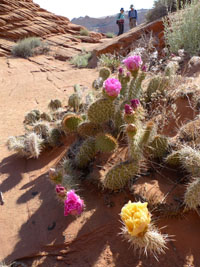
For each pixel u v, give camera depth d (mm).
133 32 9547
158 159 2318
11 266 1742
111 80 2414
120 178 1970
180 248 1649
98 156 2496
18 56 14047
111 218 1934
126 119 1977
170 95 3117
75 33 19969
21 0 19469
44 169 2805
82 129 2643
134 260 1643
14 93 6742
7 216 2191
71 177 2209
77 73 8461
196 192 1651
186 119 2736
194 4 6301
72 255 1757
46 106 5203
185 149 1960
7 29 17000
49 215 2115
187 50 5762
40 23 18641
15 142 3137
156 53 5465
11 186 2609
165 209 1801
